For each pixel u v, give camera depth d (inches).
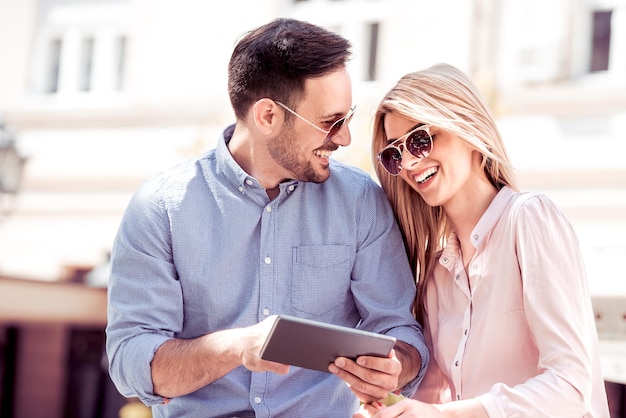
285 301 123.8
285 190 126.3
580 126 341.1
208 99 393.7
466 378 119.3
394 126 122.6
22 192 408.2
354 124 260.8
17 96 423.2
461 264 123.5
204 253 123.5
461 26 354.6
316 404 122.1
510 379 117.0
